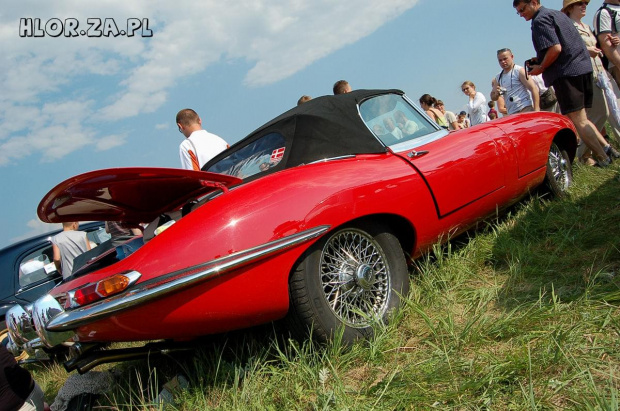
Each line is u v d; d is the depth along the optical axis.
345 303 2.56
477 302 2.65
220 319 2.25
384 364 2.31
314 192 2.47
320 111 3.14
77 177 2.25
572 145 4.58
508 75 6.70
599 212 3.52
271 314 2.35
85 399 2.88
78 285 2.35
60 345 2.74
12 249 5.90
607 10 5.02
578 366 1.80
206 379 2.57
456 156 3.24
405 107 3.71
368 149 3.06
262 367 2.40
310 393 2.18
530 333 2.16
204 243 2.18
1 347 2.30
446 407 1.84
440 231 3.13
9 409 2.28
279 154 3.00
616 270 2.60
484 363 2.03
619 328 1.99
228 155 3.36
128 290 2.13
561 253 3.08
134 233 4.20
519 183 3.76
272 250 2.25
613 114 5.54
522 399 1.75
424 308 2.76
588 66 4.83
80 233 5.90
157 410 2.41
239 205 2.31
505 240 3.32
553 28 4.73
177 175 2.42
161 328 2.21
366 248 2.71
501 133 3.71
